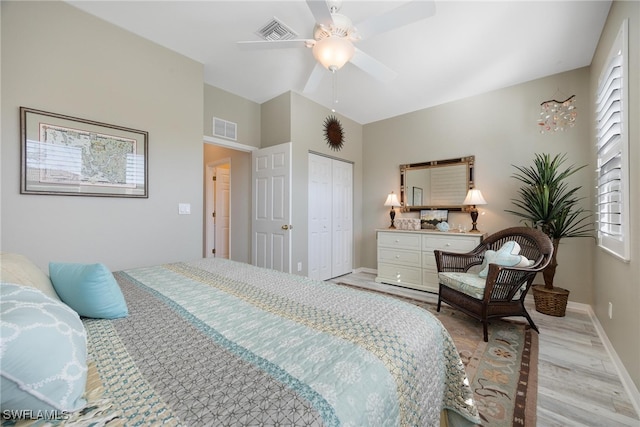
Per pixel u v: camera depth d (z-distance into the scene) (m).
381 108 3.94
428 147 3.88
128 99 2.24
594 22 2.11
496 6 1.96
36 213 1.83
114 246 2.17
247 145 3.60
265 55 2.62
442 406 1.04
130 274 1.66
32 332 0.56
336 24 1.68
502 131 3.25
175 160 2.54
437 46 2.42
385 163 4.37
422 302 3.00
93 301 0.99
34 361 0.53
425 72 2.88
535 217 2.75
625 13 1.66
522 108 3.12
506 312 2.19
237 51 2.54
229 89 3.34
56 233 1.91
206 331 0.90
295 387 0.62
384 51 2.50
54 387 0.54
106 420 0.52
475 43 2.38
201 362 0.72
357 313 1.06
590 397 1.46
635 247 1.50
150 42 2.37
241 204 3.99
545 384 1.57
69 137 1.95
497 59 2.63
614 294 1.86
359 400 0.62
